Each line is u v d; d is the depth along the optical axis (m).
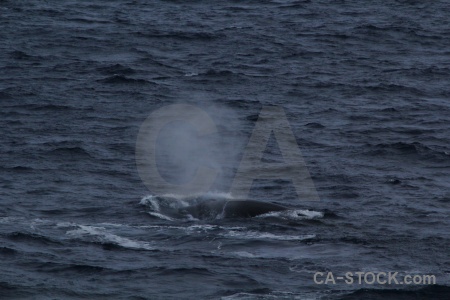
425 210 158.75
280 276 125.50
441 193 170.12
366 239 141.50
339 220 151.12
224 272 126.31
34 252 132.38
